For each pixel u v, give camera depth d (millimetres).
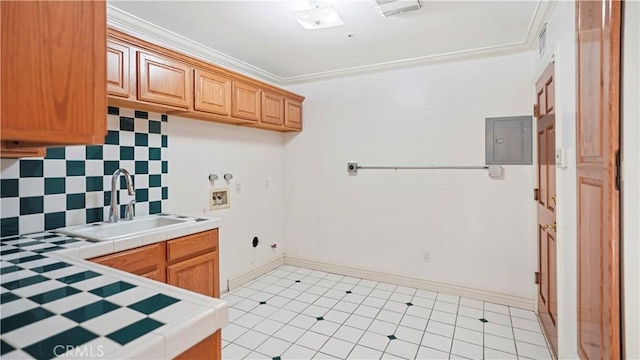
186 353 771
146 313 800
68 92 670
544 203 2355
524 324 2516
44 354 617
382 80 3389
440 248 3160
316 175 3758
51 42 643
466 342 2254
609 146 1034
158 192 2584
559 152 1762
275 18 2264
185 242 2143
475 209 3008
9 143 896
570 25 1603
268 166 3736
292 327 2457
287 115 3561
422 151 3219
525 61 2789
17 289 963
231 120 2947
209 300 883
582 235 1375
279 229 3898
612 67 1005
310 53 2945
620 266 1028
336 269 3670
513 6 2123
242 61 3152
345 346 2203
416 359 2059
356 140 3533
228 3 2055
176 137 2723
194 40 2631
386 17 2262
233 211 3268
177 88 2336
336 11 2168
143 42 2092
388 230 3395
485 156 2957
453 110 3080
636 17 998
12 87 592
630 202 1014
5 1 583
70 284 1008
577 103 1428
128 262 1794
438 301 2947
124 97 1995
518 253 2848
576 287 1521
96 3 717
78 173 2096
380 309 2775
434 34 2553
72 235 1836
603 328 1122
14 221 1820
